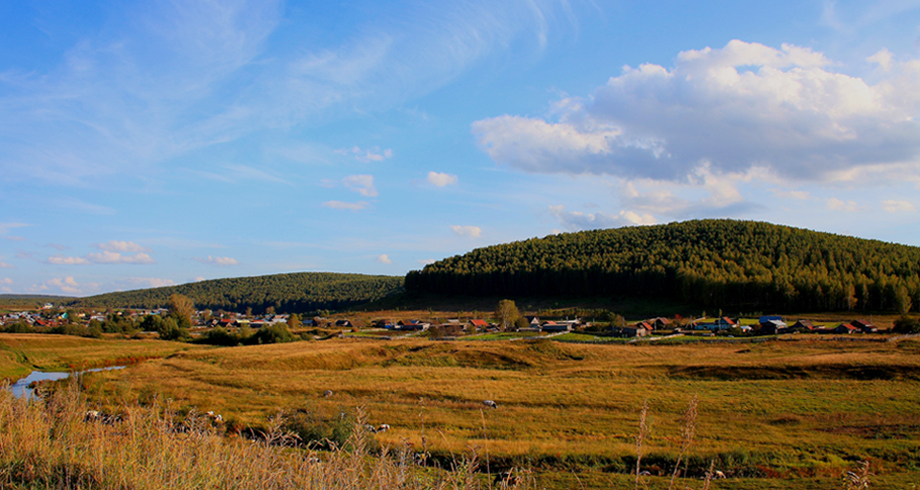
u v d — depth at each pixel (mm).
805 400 31703
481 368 57906
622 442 21688
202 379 42656
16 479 6348
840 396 32812
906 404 29438
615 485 14383
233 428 17812
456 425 25375
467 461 6094
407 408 29938
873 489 13703
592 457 18031
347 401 32812
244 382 41094
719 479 15406
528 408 31109
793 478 15766
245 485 6066
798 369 43812
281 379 43406
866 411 28141
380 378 45094
